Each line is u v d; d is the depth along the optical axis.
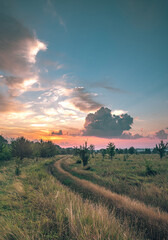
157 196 7.24
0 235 3.36
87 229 3.24
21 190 7.78
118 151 65.44
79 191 8.23
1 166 21.41
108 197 6.70
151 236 3.55
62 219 4.04
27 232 3.40
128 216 4.65
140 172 14.77
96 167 20.42
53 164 25.83
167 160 27.44
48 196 6.48
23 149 31.06
